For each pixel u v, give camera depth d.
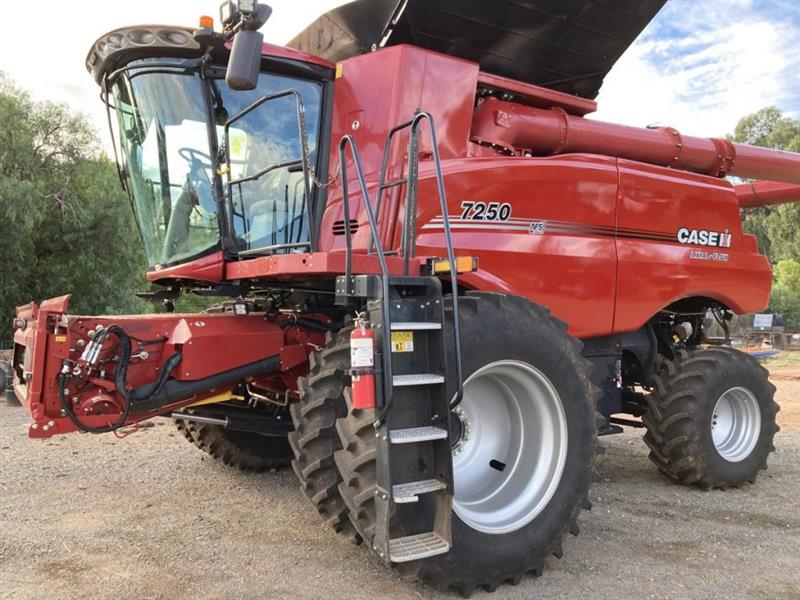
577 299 4.70
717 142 6.31
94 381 3.67
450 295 3.43
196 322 3.99
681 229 5.37
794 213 43.72
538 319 3.58
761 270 5.95
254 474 5.36
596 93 5.93
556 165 4.66
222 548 3.74
